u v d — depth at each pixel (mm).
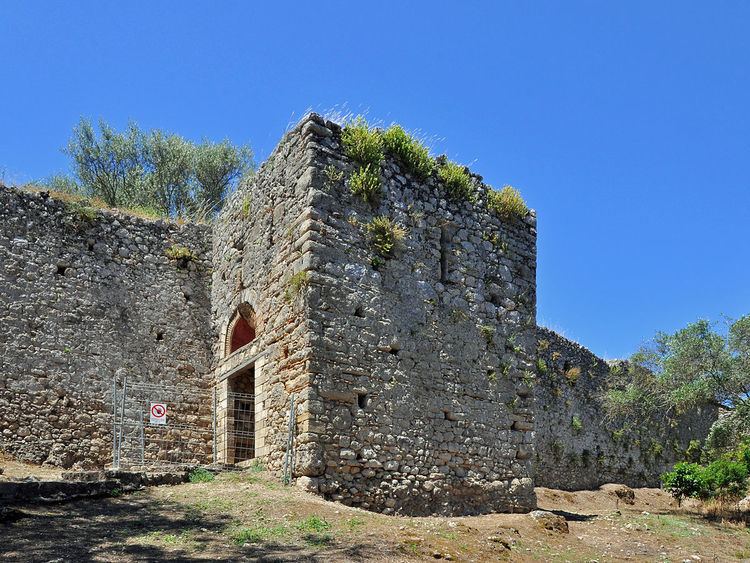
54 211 20078
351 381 16125
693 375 23000
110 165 35531
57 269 19688
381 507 15812
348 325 16406
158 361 20531
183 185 36594
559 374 31484
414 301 17797
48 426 18484
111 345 19938
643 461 34969
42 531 11445
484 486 17875
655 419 36281
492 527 14844
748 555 15047
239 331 20453
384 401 16547
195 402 20703
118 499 13789
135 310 20609
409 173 18672
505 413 18906
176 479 15422
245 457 19703
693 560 13906
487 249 19891
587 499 27953
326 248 16531
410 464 16594
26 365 18578
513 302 20062
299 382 15734
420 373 17422
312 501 14203
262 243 18734
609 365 34438
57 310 19375
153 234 21578
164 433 19953
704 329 23203
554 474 29828
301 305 16156
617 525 17359
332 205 16938
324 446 15312
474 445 17984
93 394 19297
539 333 31094
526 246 20969
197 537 11672
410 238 18156
